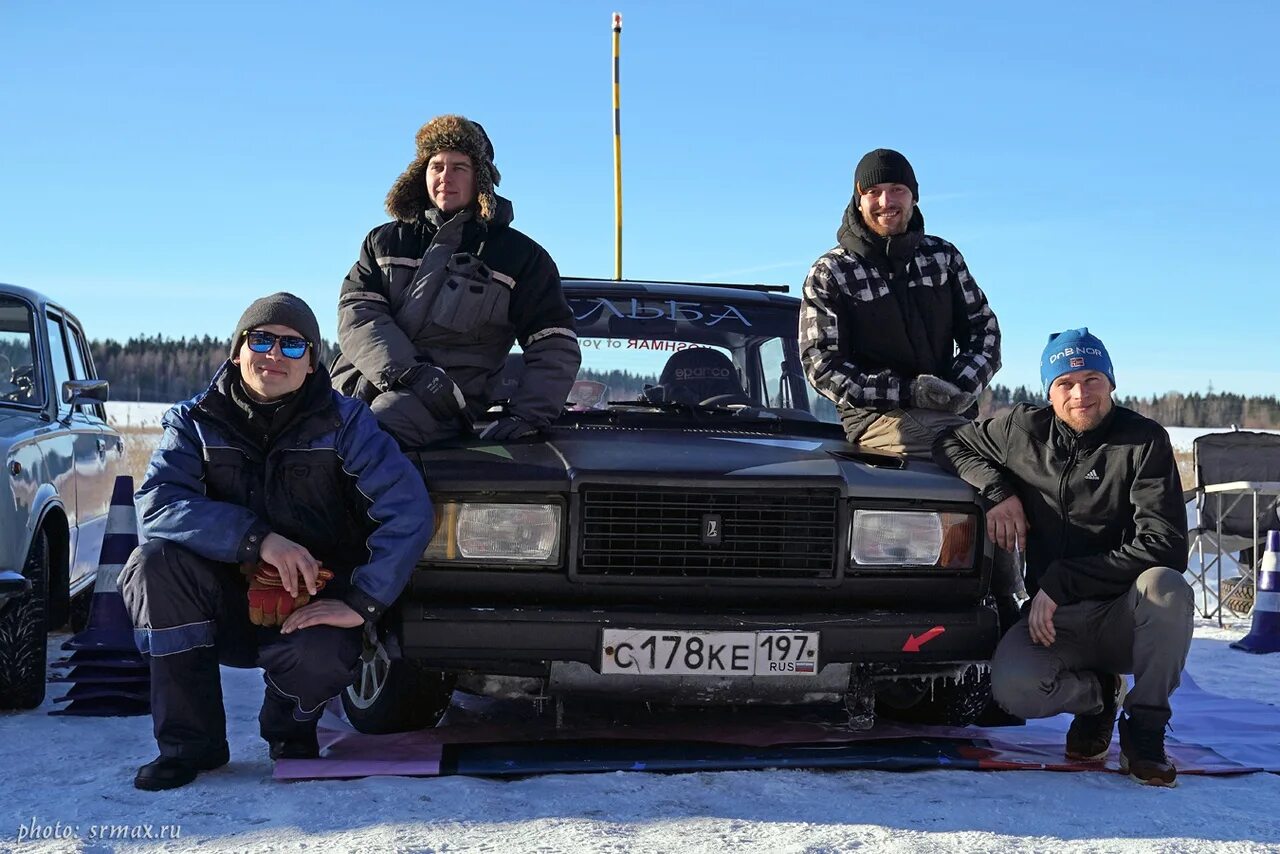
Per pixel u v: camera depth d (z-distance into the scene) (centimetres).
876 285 477
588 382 488
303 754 382
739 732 420
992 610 401
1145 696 379
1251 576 859
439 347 447
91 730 429
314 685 364
